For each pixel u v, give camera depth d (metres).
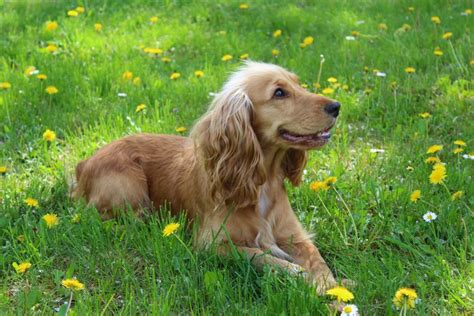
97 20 8.02
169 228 3.35
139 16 8.18
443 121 5.17
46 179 4.57
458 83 5.85
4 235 3.74
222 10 8.49
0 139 5.17
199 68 6.63
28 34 7.39
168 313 2.92
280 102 3.67
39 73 6.12
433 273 3.20
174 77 6.09
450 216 3.72
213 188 3.69
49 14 8.26
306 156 4.02
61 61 6.54
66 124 5.33
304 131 3.63
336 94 5.73
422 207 3.86
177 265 3.31
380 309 3.00
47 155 4.80
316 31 7.68
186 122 5.34
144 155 4.30
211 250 3.50
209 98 5.75
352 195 4.18
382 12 8.19
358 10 8.39
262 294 3.14
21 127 5.24
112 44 7.21
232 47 7.17
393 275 3.20
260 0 8.97
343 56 6.60
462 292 3.02
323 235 3.86
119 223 3.84
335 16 8.11
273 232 3.82
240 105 3.68
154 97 5.79
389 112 5.42
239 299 3.04
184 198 4.01
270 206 3.82
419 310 2.86
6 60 6.67
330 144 4.96
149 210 4.23
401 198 4.02
